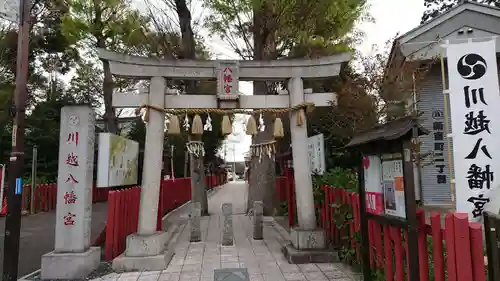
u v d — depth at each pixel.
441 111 12.30
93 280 6.28
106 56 7.37
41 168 23.45
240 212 15.84
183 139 23.11
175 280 6.18
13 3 6.06
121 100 7.56
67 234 6.66
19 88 6.07
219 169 44.97
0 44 16.64
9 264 5.66
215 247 8.75
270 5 11.37
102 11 15.34
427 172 12.37
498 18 12.25
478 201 5.83
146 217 7.29
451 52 6.25
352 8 11.48
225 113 7.84
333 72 7.76
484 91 6.06
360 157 5.32
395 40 11.95
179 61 7.64
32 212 17.09
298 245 7.36
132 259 6.80
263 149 9.42
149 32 12.78
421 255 3.99
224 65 7.63
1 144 20.42
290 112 7.88
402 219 4.07
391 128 4.30
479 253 3.18
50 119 23.80
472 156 5.96
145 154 7.43
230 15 12.39
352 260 6.73
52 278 6.38
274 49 12.79
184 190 20.69
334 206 7.22
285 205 14.12
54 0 17.12
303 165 7.73
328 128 11.01
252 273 6.49
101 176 7.26
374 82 9.52
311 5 11.13
